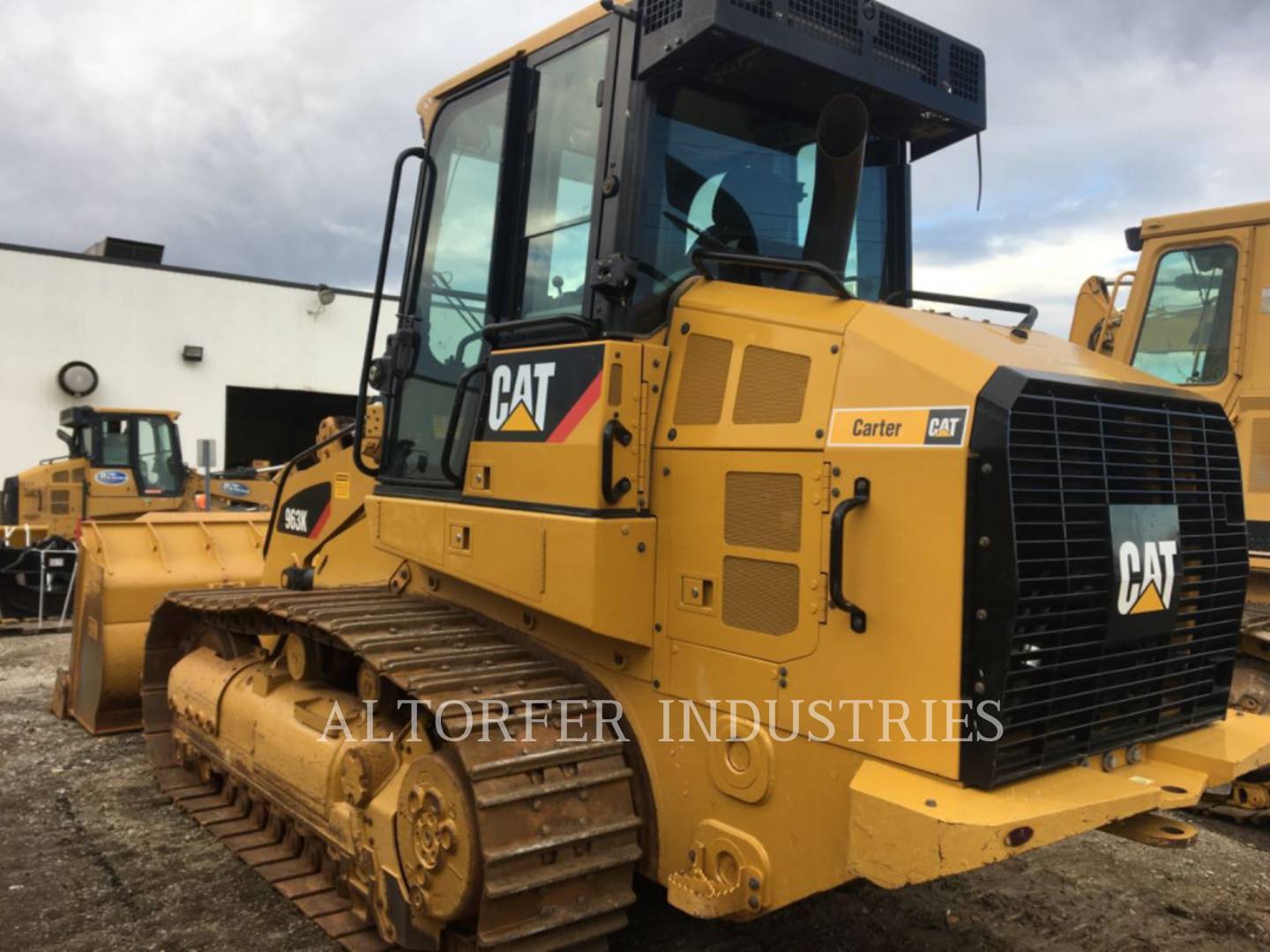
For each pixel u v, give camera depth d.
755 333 2.82
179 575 6.06
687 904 2.74
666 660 2.97
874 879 2.32
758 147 3.33
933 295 3.25
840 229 3.13
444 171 3.80
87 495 13.77
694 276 3.13
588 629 2.90
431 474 3.64
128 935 3.54
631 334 2.95
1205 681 3.02
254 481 15.28
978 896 3.92
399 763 3.34
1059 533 2.40
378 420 4.30
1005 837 2.17
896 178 3.75
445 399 3.61
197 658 4.89
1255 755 2.81
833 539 2.52
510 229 3.37
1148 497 2.72
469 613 3.58
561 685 3.12
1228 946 3.57
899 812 2.27
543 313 3.22
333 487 4.63
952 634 2.34
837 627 2.56
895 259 3.73
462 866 2.78
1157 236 6.01
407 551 3.65
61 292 20.14
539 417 3.08
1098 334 6.70
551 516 2.98
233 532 6.52
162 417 14.47
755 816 2.75
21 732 6.06
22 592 9.94
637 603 2.95
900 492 2.44
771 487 2.72
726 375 2.87
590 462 2.88
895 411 2.47
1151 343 6.05
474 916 2.85
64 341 20.17
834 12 3.10
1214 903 3.94
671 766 2.97
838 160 3.02
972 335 2.68
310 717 3.77
